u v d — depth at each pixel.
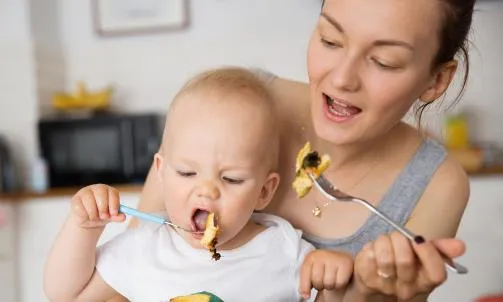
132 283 1.17
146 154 3.42
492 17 3.48
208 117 1.14
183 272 1.16
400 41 1.01
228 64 3.68
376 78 1.03
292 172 1.24
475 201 3.15
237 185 1.14
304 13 3.61
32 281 3.32
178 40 3.71
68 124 3.45
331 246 1.19
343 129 1.07
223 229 1.13
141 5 3.71
